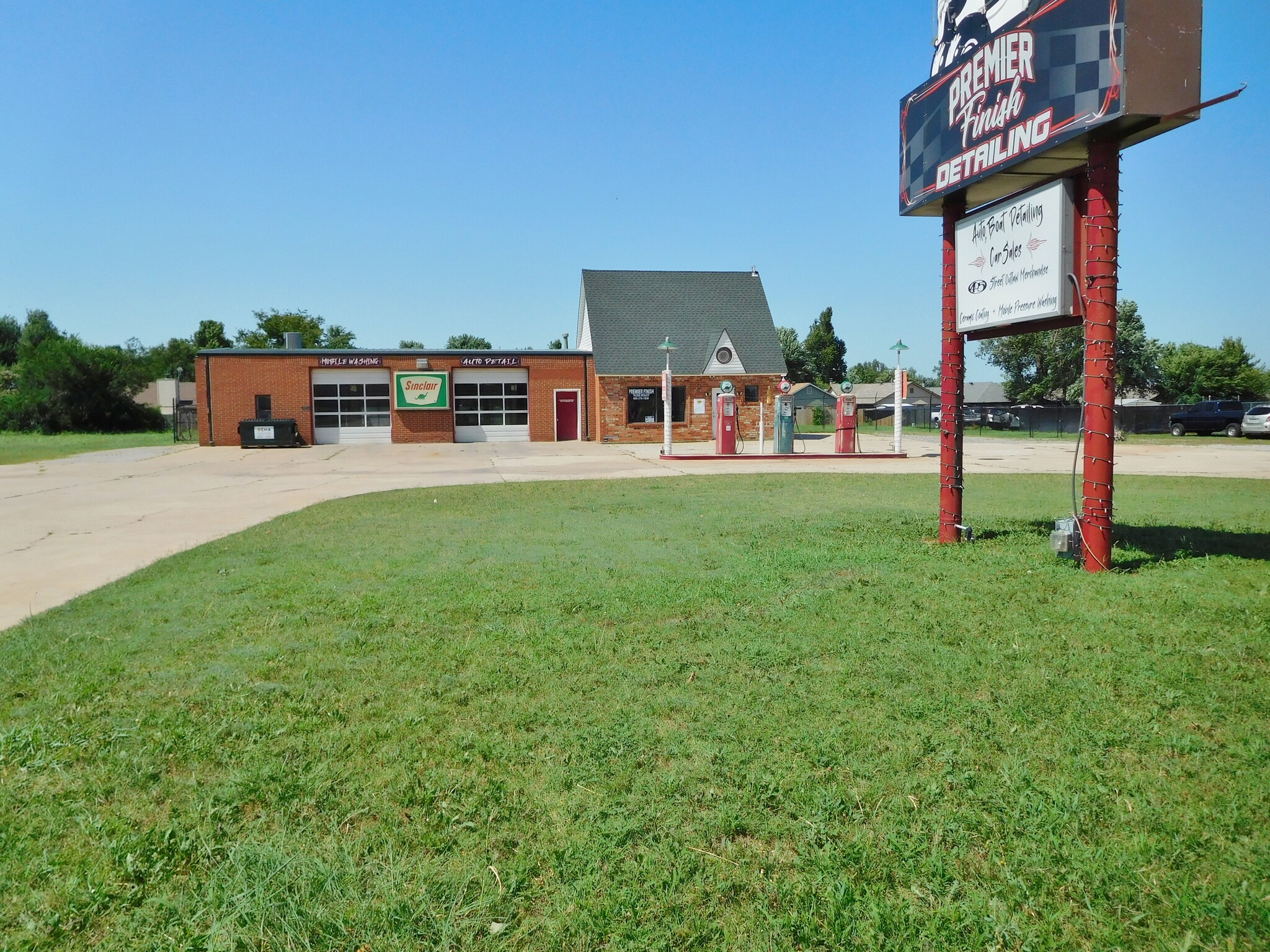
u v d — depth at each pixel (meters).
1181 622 5.16
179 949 2.37
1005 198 7.50
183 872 2.76
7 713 4.11
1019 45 7.10
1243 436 37.19
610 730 3.80
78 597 6.67
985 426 51.41
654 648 5.00
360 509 12.59
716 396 24.45
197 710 4.14
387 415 35.00
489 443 35.47
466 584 6.86
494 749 3.61
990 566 7.02
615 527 10.09
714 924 2.46
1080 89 6.43
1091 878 2.65
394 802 3.19
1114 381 6.72
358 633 5.42
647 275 40.00
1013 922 2.44
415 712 4.06
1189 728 3.69
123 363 51.69
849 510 11.41
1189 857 2.73
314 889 2.63
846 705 4.04
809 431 45.47
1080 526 6.97
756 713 3.96
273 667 4.77
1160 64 6.10
